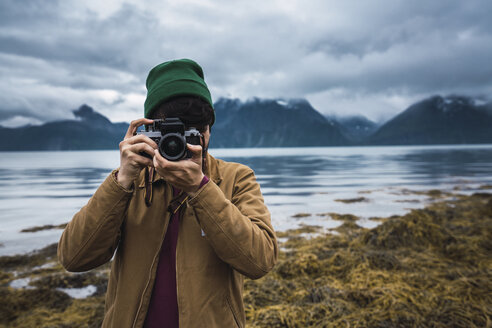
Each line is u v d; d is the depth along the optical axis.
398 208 10.51
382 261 4.00
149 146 0.94
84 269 1.05
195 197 0.94
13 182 21.34
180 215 1.10
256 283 3.76
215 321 1.03
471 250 4.42
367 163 44.94
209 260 1.06
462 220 7.22
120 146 0.98
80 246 0.99
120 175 0.99
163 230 1.08
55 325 3.05
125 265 1.05
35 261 5.31
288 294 3.41
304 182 20.00
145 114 1.14
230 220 0.95
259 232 1.03
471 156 65.56
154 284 1.07
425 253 4.61
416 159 55.38
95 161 62.81
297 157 73.56
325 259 4.37
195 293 1.02
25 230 7.80
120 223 1.02
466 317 2.62
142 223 1.07
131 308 1.02
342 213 9.66
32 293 3.74
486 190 15.06
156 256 1.06
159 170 0.92
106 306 1.15
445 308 2.78
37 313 3.35
